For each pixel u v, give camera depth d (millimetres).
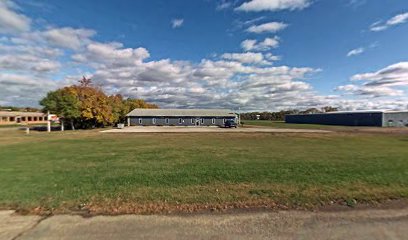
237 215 4320
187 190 5840
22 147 15680
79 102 42812
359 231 3689
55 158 11023
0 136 26297
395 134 28797
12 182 6555
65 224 3918
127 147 15648
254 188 5992
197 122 60719
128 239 3432
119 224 3926
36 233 3611
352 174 7402
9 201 4969
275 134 28953
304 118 83562
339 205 4812
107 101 50250
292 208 4668
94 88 49031
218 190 5840
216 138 23328
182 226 3861
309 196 5336
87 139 22219
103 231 3674
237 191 5750
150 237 3494
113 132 33562
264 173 7680
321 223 3975
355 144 17531
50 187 6043
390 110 58406
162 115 59625
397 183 6340
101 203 4891
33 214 4336
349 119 64625
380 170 7977
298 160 10203
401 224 3932
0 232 3643
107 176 7316
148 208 4648
